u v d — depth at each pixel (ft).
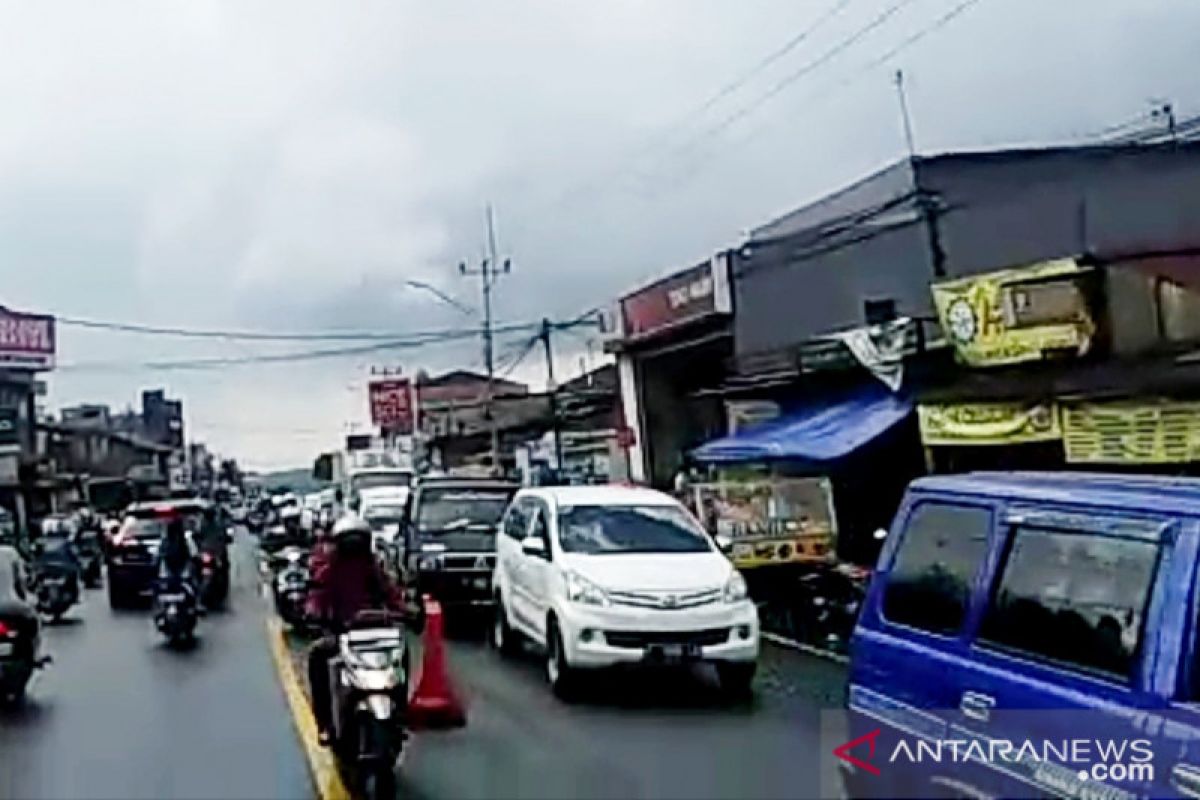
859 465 70.33
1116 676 19.60
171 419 388.98
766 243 88.28
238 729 45.32
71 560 94.73
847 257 79.00
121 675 60.80
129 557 100.32
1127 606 19.85
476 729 43.21
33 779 38.40
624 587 48.91
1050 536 21.62
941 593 23.61
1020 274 59.62
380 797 33.68
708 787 33.30
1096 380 54.29
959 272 71.10
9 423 208.64
